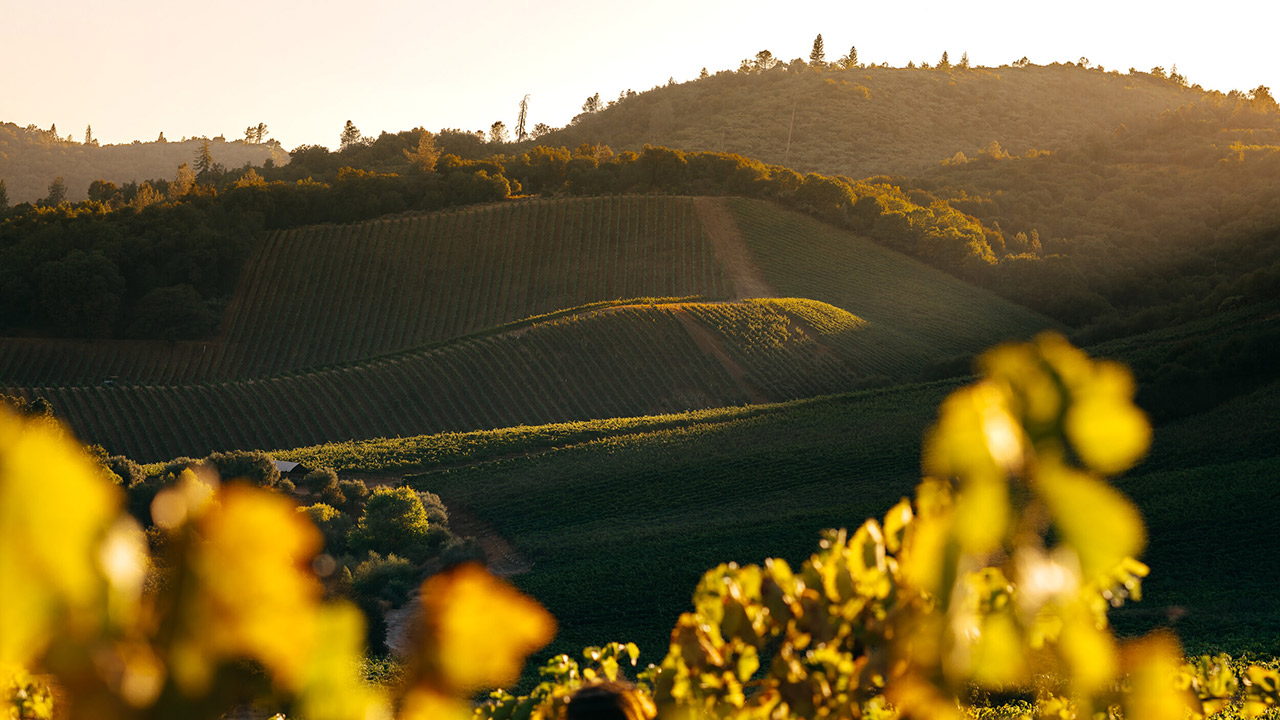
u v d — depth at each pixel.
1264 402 57.50
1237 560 38.88
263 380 80.88
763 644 1.63
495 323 96.69
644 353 83.56
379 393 80.50
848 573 1.39
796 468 58.81
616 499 56.66
